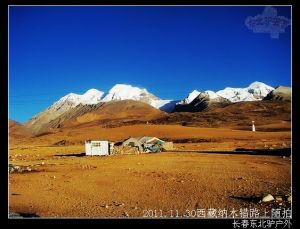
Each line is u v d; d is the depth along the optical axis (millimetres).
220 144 71188
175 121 168375
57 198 17250
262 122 152750
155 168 28688
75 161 39438
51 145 105312
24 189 19875
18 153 64312
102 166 32031
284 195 16016
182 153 46844
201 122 162250
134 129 113375
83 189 19688
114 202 16125
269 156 36844
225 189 18359
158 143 59312
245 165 28750
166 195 17297
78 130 151000
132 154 50188
